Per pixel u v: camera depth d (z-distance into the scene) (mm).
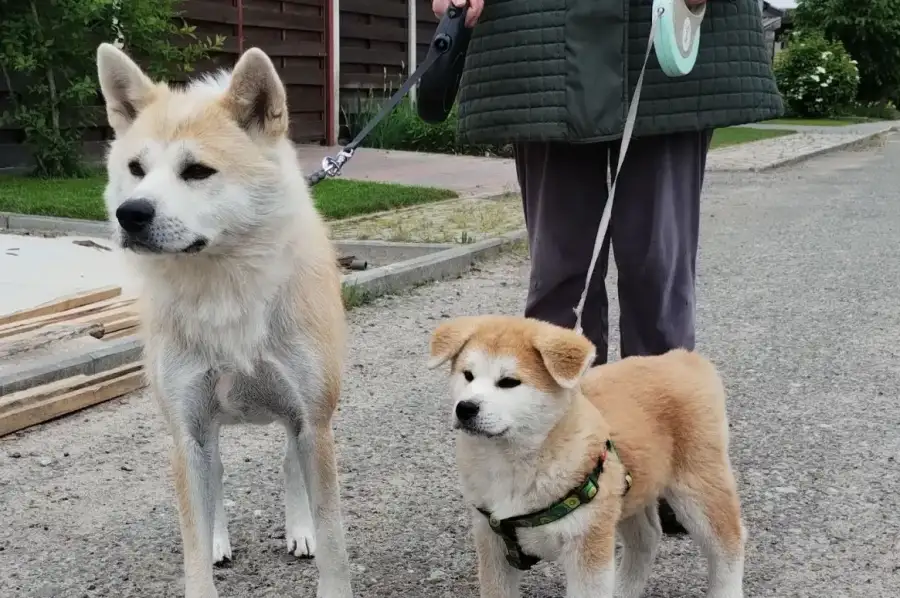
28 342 3068
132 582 2191
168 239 1955
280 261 2053
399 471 2633
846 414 2947
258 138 2074
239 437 2832
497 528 1901
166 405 2080
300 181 2133
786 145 12930
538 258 2430
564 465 1854
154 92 2146
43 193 5977
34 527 2369
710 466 2025
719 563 2041
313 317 2090
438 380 3217
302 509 2334
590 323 2471
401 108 10883
